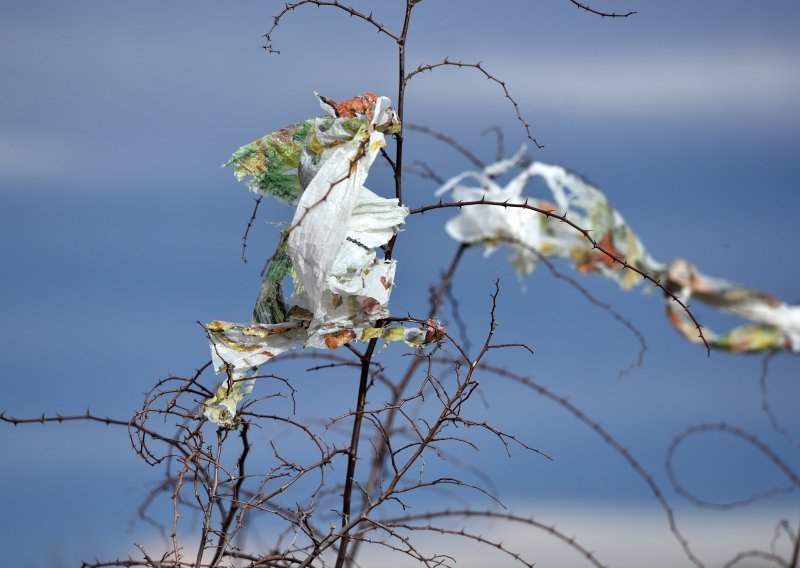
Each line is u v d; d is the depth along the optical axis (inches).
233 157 237.5
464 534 224.4
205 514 209.0
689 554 319.6
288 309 233.9
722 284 405.7
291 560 219.0
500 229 374.3
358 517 215.9
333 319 230.7
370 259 228.5
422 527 227.0
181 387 216.5
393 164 240.7
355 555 274.5
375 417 221.3
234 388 223.0
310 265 220.7
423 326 231.8
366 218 230.1
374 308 231.1
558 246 396.2
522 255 395.5
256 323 235.6
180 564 214.7
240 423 217.9
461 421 217.9
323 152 231.5
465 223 376.5
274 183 239.3
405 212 231.5
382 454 277.1
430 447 220.7
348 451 236.1
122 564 232.8
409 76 239.1
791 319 398.9
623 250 399.2
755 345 397.4
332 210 220.1
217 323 228.5
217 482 213.0
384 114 229.1
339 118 223.6
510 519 285.4
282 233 233.8
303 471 214.4
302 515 217.0
